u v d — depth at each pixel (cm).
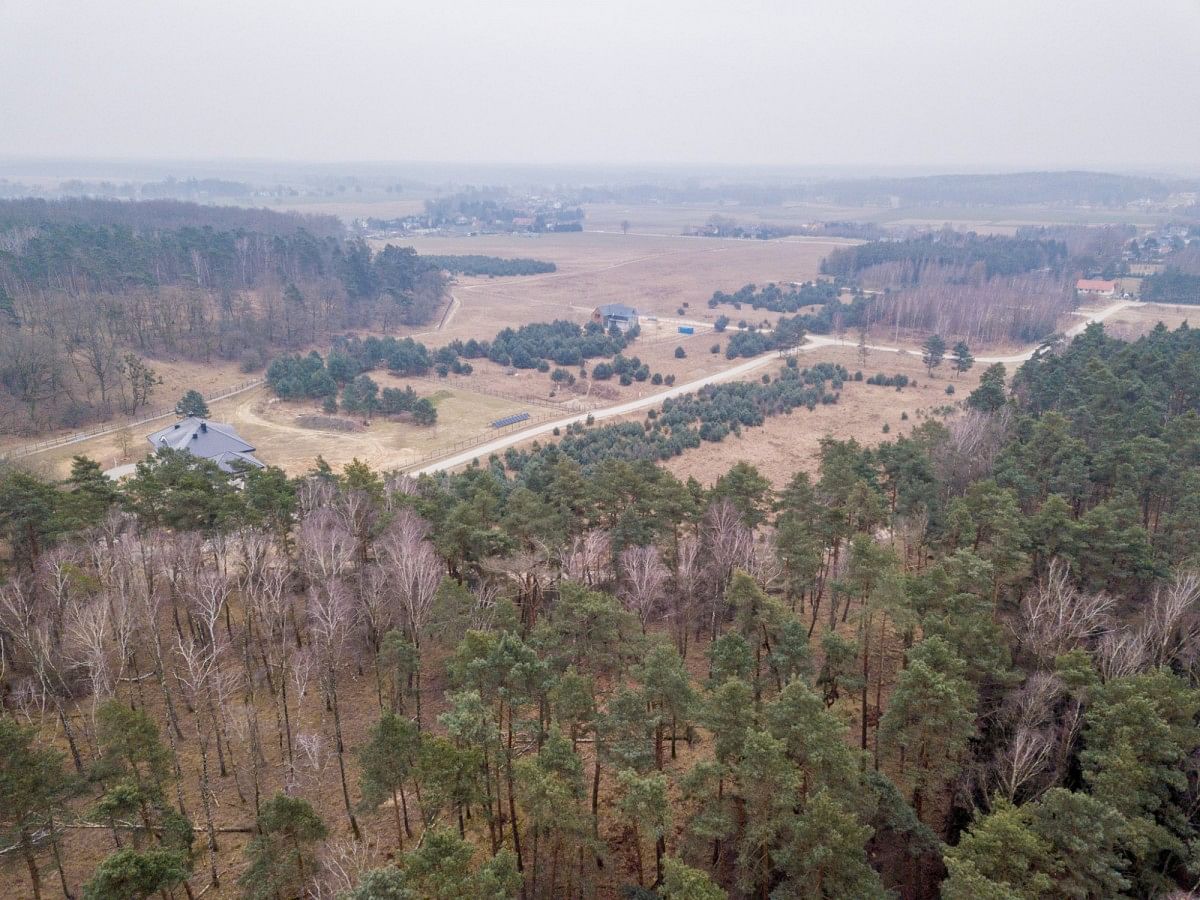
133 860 2956
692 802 4225
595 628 4550
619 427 12300
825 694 4816
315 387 13862
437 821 3700
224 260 19575
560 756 3544
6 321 13575
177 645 5494
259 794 4359
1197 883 3866
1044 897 3338
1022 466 6912
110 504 5872
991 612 4872
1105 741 3906
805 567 5309
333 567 5288
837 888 3278
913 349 18475
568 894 3844
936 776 4103
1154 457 6581
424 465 11094
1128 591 5512
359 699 5203
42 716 4438
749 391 14212
